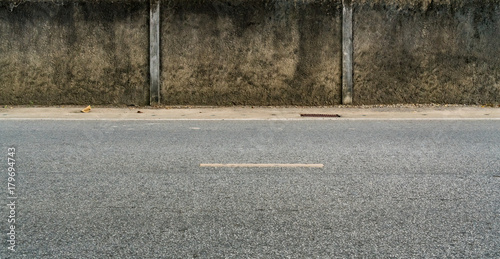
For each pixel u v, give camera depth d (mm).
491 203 4859
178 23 12297
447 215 4555
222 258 3723
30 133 8633
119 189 5309
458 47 12305
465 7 12250
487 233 4164
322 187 5363
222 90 12430
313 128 9117
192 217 4508
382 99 12430
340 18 12250
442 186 5402
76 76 12422
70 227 4293
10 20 12336
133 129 9062
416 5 12234
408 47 12328
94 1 12258
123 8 12266
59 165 6324
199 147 7418
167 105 12500
